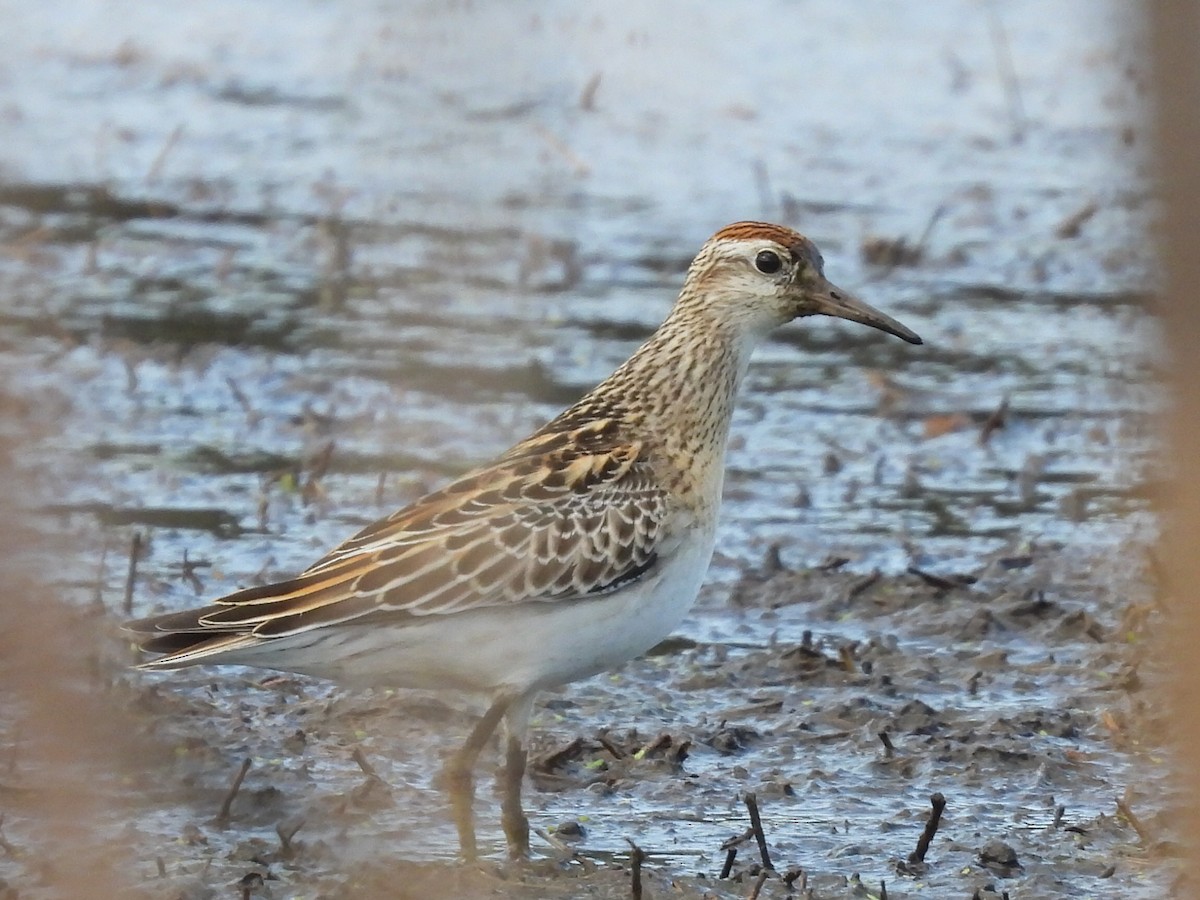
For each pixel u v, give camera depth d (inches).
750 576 593.0
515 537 414.0
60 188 948.0
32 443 602.2
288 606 404.8
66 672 346.0
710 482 441.7
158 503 624.4
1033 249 913.5
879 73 1119.0
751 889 405.4
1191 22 264.1
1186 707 316.5
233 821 428.8
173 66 1119.0
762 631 559.5
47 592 346.6
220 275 848.3
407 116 929.5
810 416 738.2
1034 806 454.9
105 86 1085.1
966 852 427.2
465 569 410.0
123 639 512.1
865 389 767.1
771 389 767.1
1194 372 287.3
